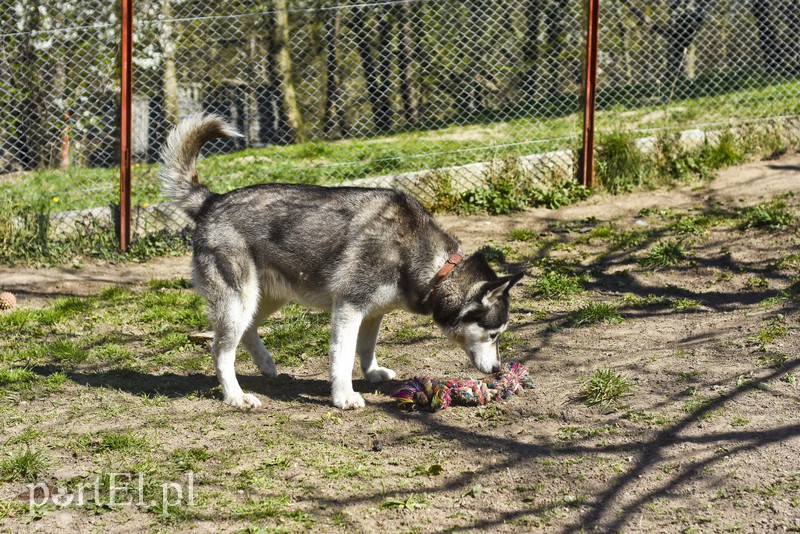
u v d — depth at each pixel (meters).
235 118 11.36
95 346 6.01
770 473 3.68
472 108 11.48
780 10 11.05
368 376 5.32
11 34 9.45
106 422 4.64
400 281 4.84
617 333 5.82
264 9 11.25
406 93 11.50
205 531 3.47
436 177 9.39
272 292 5.07
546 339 5.82
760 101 11.13
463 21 11.23
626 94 11.46
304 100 11.68
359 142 11.25
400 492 3.78
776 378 4.65
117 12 9.48
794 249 7.12
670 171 9.97
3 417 4.69
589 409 4.58
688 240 7.77
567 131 10.82
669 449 4.02
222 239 4.89
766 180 9.41
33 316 6.64
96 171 9.95
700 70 11.38
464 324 4.90
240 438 4.41
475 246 8.23
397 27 11.34
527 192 9.56
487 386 4.84
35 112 10.12
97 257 8.37
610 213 9.05
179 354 5.89
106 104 10.13
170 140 5.14
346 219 4.78
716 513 3.44
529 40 11.25
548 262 7.62
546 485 3.79
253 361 5.49
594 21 9.30
